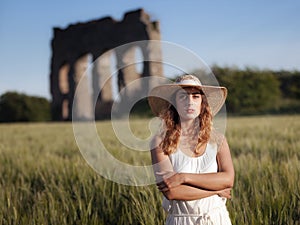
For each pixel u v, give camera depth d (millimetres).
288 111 31609
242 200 3785
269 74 36531
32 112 53062
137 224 3637
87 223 3729
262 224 3357
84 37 53781
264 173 4531
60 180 4871
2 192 4562
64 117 54188
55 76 55812
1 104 52906
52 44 56906
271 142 7570
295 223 3344
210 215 2473
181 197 2375
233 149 7648
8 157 7398
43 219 3730
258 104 35625
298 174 4188
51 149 9281
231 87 35000
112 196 4035
